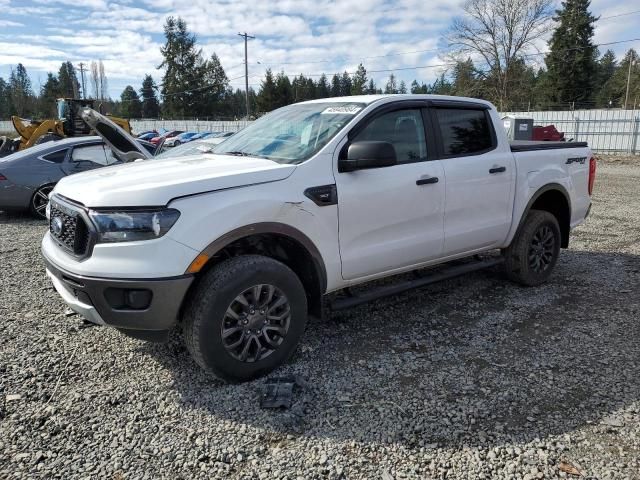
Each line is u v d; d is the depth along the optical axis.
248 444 2.73
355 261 3.77
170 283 2.96
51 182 9.23
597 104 65.50
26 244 7.31
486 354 3.73
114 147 6.44
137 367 3.56
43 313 4.54
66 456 2.62
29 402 3.11
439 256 4.38
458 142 4.48
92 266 2.98
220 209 3.11
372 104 3.95
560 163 5.33
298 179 3.45
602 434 2.78
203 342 3.11
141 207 2.96
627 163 22.81
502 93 46.75
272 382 3.30
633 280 5.45
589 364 3.56
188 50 87.38
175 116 88.31
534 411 2.99
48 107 91.69
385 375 3.43
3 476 2.47
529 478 2.45
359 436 2.78
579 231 7.99
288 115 4.41
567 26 62.12
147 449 2.69
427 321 4.36
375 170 3.84
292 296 3.43
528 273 5.11
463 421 2.90
